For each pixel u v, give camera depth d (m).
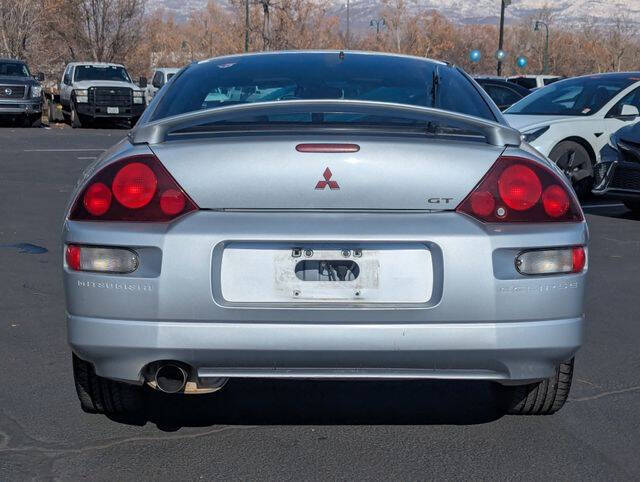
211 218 3.58
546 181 3.68
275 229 3.55
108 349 3.59
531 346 3.60
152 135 3.70
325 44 66.94
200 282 3.53
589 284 7.46
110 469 3.87
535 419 4.46
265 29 55.81
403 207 3.60
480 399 4.74
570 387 4.45
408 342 3.54
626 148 10.41
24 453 4.01
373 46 80.88
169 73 31.95
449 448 4.12
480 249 3.55
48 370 5.13
